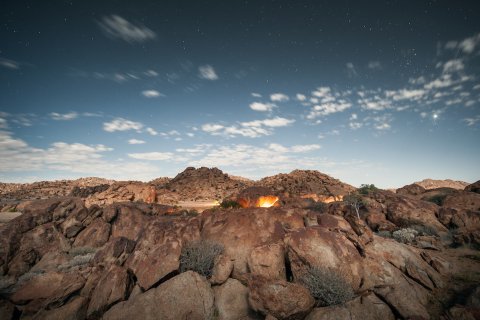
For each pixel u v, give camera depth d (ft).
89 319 32.45
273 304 29.68
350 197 109.09
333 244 39.42
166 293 32.99
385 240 46.29
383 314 31.04
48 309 33.71
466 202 93.15
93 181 414.00
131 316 30.60
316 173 346.54
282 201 98.63
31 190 327.47
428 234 66.90
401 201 82.43
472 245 55.36
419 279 38.06
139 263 40.16
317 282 33.53
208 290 34.91
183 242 46.50
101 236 68.69
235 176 500.74
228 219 51.19
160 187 340.80
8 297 39.78
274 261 38.55
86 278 39.34
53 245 59.98
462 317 29.45
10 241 54.90
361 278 36.68
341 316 29.09
